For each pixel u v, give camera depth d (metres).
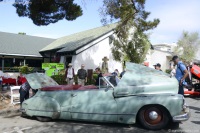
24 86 8.11
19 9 13.02
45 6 12.84
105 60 15.42
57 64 16.77
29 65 27.97
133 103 6.04
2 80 14.66
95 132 5.80
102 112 6.25
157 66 9.44
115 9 14.59
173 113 5.79
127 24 15.29
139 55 15.55
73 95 6.59
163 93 6.14
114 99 6.26
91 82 15.70
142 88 6.17
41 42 30.06
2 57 25.44
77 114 6.48
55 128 6.19
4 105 9.38
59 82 15.26
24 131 5.93
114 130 5.97
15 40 28.31
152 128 5.97
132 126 6.34
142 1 14.30
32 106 6.92
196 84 12.02
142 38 15.42
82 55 19.52
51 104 6.65
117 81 6.59
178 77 7.66
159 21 15.24
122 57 16.09
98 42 20.36
